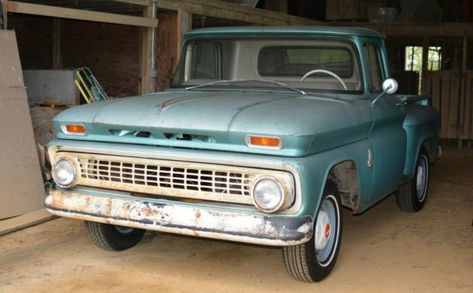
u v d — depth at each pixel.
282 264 4.79
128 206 4.03
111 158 4.11
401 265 4.82
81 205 4.19
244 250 5.11
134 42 8.42
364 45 5.07
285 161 3.68
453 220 6.29
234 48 5.23
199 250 5.09
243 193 3.76
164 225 3.91
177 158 3.91
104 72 8.69
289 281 4.41
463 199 7.31
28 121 5.88
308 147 3.79
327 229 4.38
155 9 7.61
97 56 8.74
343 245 5.35
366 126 4.70
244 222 3.71
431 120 6.62
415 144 6.02
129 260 4.80
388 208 6.80
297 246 4.09
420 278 4.52
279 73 5.09
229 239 3.77
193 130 3.86
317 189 3.84
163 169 3.96
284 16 10.43
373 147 4.81
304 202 3.72
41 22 9.20
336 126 4.12
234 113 3.93
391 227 5.99
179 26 7.96
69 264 4.67
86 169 4.22
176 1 7.85
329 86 4.95
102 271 4.54
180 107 4.13
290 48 5.07
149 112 4.11
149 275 4.48
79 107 4.50
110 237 4.87
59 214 4.28
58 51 9.01
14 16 8.91
